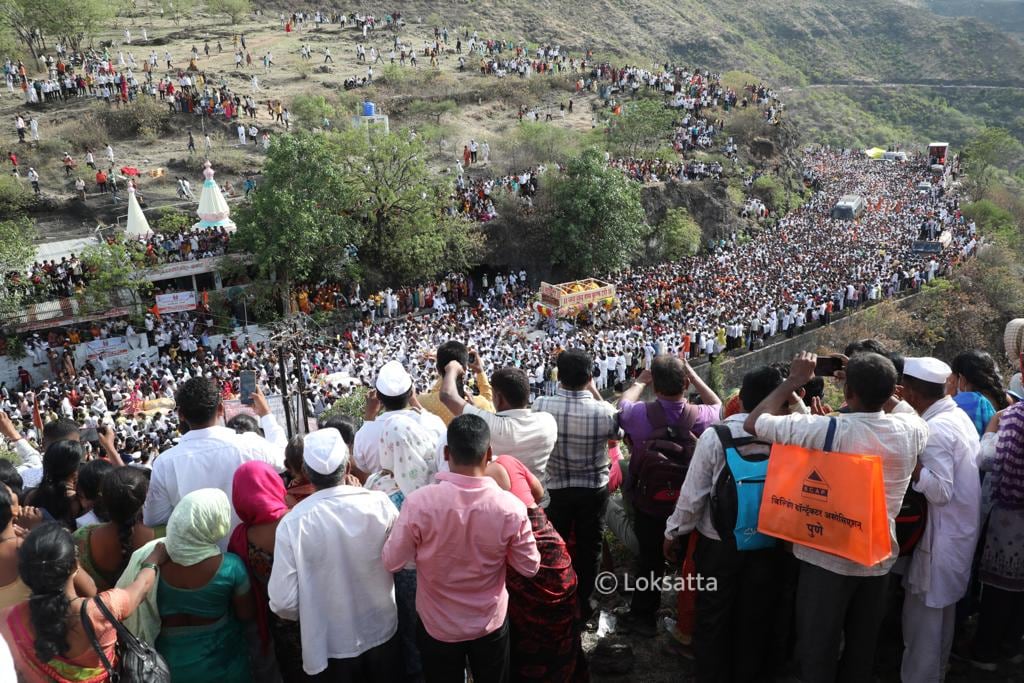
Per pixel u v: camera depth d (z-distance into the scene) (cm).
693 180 5616
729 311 3691
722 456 511
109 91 5462
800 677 502
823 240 5500
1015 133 15900
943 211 6262
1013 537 547
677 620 596
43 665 394
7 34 6016
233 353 3231
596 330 3584
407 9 11306
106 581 489
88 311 3341
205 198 3541
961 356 647
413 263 4147
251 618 476
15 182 4331
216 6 8256
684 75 7850
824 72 17950
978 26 18925
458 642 455
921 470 507
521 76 7131
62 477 575
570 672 510
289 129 5475
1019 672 580
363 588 467
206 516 438
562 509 596
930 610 532
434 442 545
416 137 4297
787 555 527
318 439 459
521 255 4644
